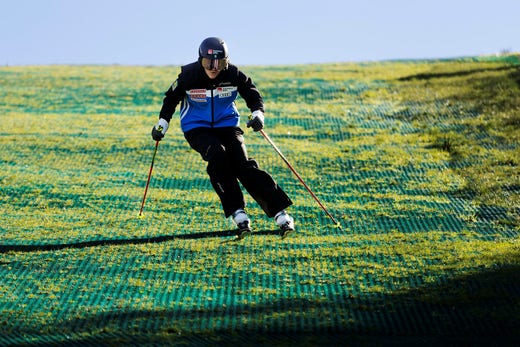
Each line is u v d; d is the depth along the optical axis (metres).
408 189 14.02
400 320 8.14
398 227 11.89
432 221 12.15
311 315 8.29
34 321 8.23
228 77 8.80
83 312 8.46
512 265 9.62
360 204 13.12
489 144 16.58
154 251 10.55
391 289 9.05
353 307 8.52
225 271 9.78
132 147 16.70
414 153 16.27
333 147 16.83
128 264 10.08
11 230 11.57
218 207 12.89
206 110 8.81
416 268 9.72
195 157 16.03
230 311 8.45
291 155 16.09
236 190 8.52
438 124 18.47
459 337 7.69
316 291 9.06
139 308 8.57
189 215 12.45
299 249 10.62
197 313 8.39
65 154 16.12
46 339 7.62
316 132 18.16
